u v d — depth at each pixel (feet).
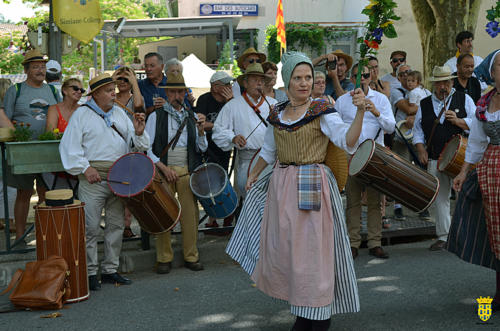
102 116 16.63
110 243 17.30
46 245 15.46
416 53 51.80
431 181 17.67
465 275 17.21
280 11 49.96
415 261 19.08
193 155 18.79
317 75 20.66
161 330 13.56
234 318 14.28
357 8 74.18
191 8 77.61
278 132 12.44
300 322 12.51
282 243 11.95
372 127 19.47
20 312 14.92
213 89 22.00
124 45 89.35
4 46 82.69
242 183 19.74
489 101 13.99
